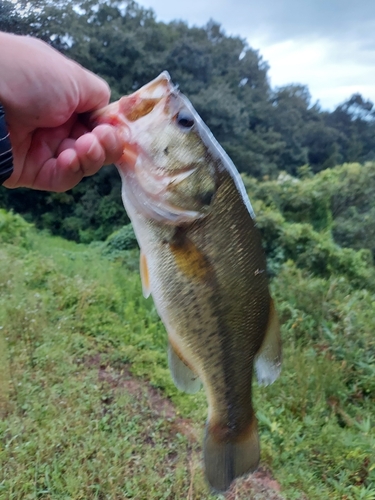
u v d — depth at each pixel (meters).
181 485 0.62
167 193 0.29
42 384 0.78
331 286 1.27
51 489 0.58
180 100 0.29
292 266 1.52
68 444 0.65
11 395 0.73
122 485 0.60
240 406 0.32
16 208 3.46
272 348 0.32
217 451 0.31
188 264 0.29
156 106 0.29
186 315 0.30
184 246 0.29
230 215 0.30
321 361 0.96
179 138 0.29
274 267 1.53
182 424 0.75
